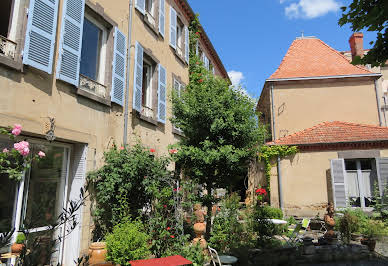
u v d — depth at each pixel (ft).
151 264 12.56
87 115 19.69
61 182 18.38
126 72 25.09
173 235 19.90
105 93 22.27
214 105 22.45
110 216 20.54
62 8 17.87
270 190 38.45
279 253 20.76
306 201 37.14
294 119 46.42
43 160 17.08
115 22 23.85
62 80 17.34
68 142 18.92
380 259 22.33
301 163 38.19
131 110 25.54
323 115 45.96
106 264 16.49
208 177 23.49
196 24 44.73
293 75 48.67
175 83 36.63
